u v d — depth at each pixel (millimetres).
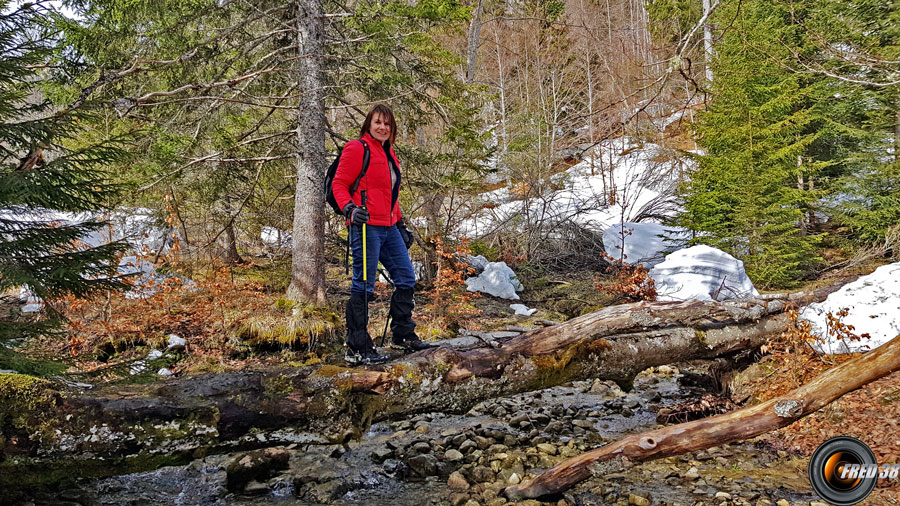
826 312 4828
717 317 4793
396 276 4160
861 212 10859
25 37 3385
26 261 3205
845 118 11805
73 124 3332
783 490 3342
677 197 12750
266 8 7867
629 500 3279
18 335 3209
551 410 5094
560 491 3309
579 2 22906
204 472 3602
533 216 13750
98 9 6039
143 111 7301
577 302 9781
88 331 6207
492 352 4055
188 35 7332
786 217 9711
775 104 9922
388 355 4031
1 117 3275
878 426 3771
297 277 7266
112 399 3344
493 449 4176
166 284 7016
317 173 7297
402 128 9648
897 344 3127
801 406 3096
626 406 5180
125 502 3227
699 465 3783
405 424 4727
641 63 5320
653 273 9000
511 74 23672
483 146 9062
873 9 8773
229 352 6305
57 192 3068
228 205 9805
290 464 3807
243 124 7555
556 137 20422
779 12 10250
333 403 3615
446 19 7387
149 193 7645
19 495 3156
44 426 3184
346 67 7992
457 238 11703
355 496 3410
